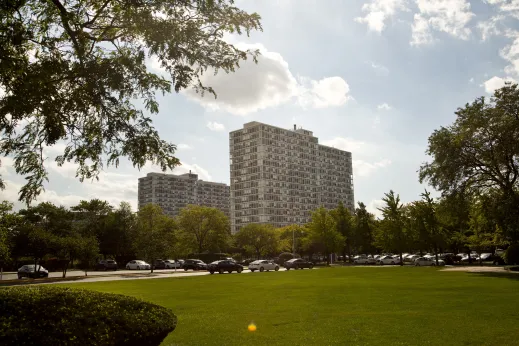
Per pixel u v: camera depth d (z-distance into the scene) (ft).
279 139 616.80
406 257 277.64
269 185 592.60
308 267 218.79
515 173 139.23
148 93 30.99
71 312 18.70
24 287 22.06
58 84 31.17
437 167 153.89
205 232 303.89
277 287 90.33
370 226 314.55
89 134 32.32
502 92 140.46
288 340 35.88
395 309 52.80
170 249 206.28
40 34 29.43
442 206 158.10
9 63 26.20
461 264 228.22
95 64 28.94
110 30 31.50
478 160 146.92
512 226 135.44
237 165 622.95
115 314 20.43
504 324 41.50
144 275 172.04
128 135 31.22
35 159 32.81
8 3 25.64
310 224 288.30
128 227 281.74
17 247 156.15
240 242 341.62
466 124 145.38
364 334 37.73
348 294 71.87
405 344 33.68
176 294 77.66
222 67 30.73
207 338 37.11
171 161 32.78
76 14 28.76
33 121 32.58
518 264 158.92
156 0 28.45
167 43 28.43
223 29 30.35
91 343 17.51
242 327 42.16
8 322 16.37
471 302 58.18
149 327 21.22
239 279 126.11
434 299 62.34
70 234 263.90
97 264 240.73
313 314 49.80
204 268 224.74
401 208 233.55
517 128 134.41
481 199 148.46
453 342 34.04
